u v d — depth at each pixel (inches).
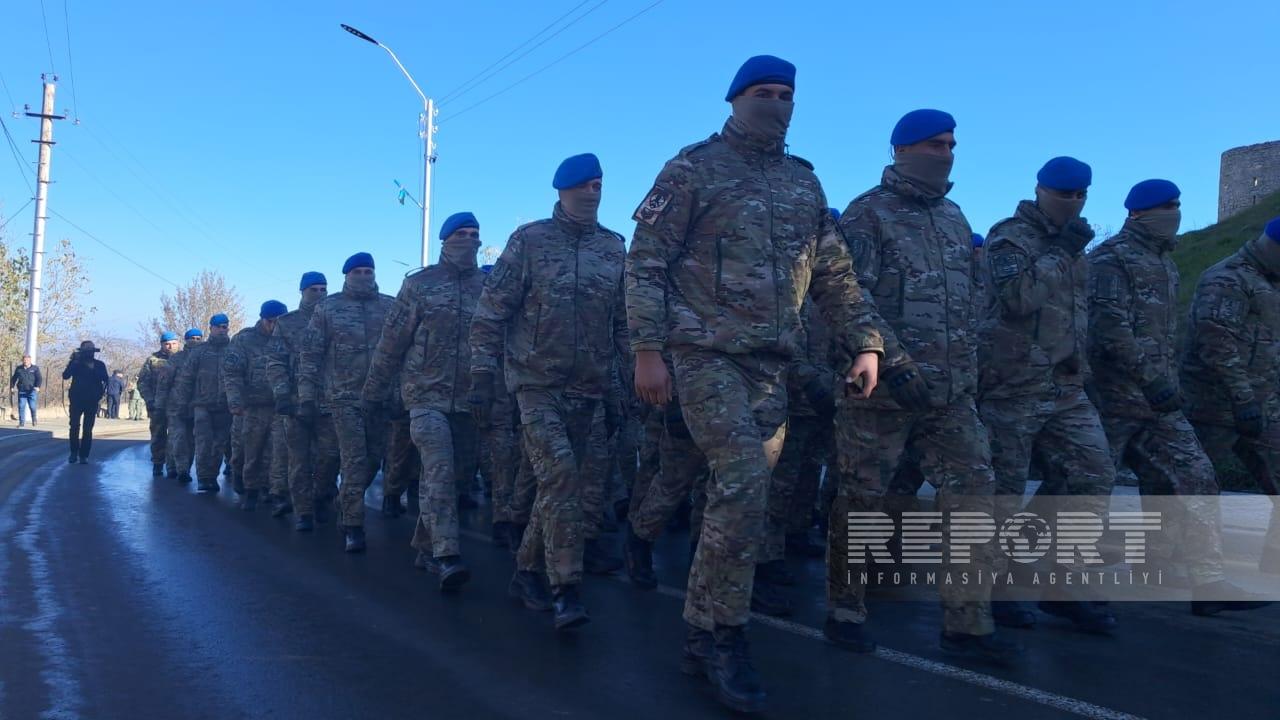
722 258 144.2
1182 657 171.2
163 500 402.6
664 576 248.2
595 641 181.5
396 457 293.3
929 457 171.0
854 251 166.9
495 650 175.2
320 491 323.9
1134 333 213.2
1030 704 145.4
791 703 145.4
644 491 238.8
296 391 331.9
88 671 161.9
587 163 205.8
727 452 140.0
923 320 164.4
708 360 143.4
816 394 199.5
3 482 464.4
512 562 262.2
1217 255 621.3
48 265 1352.1
